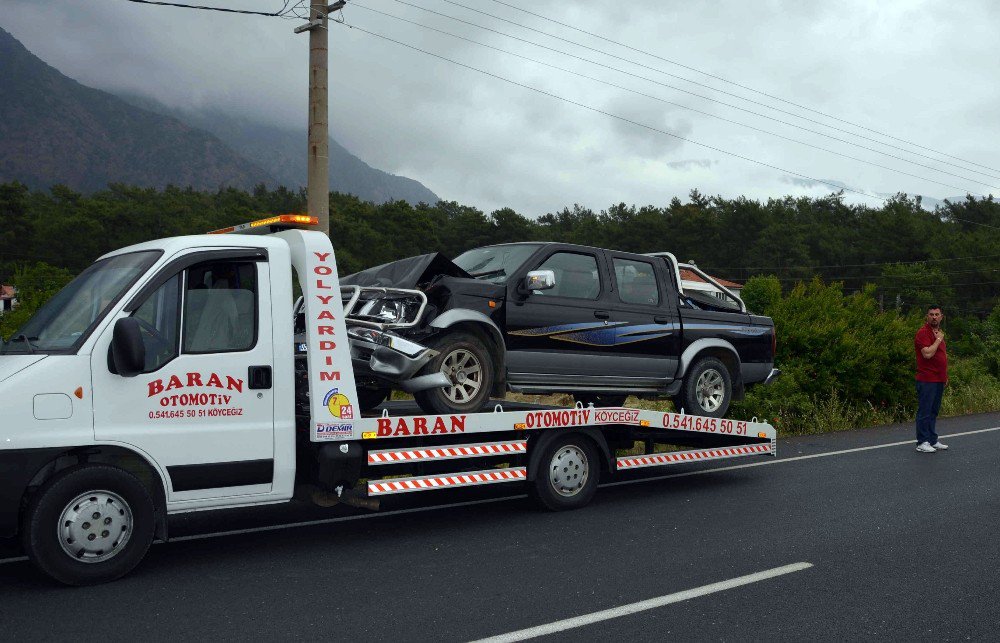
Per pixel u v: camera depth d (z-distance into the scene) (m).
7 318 17.38
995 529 7.08
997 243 95.81
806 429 14.05
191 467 5.73
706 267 111.69
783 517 7.54
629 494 8.69
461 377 7.45
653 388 9.23
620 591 5.35
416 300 7.39
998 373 22.70
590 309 8.48
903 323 16.44
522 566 5.93
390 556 6.18
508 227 123.56
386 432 6.60
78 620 4.74
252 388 5.99
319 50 13.03
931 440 11.53
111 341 5.47
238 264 6.09
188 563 5.97
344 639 4.48
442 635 4.55
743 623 4.79
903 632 4.68
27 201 111.38
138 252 6.03
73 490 5.27
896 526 7.18
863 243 107.88
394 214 117.38
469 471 7.33
